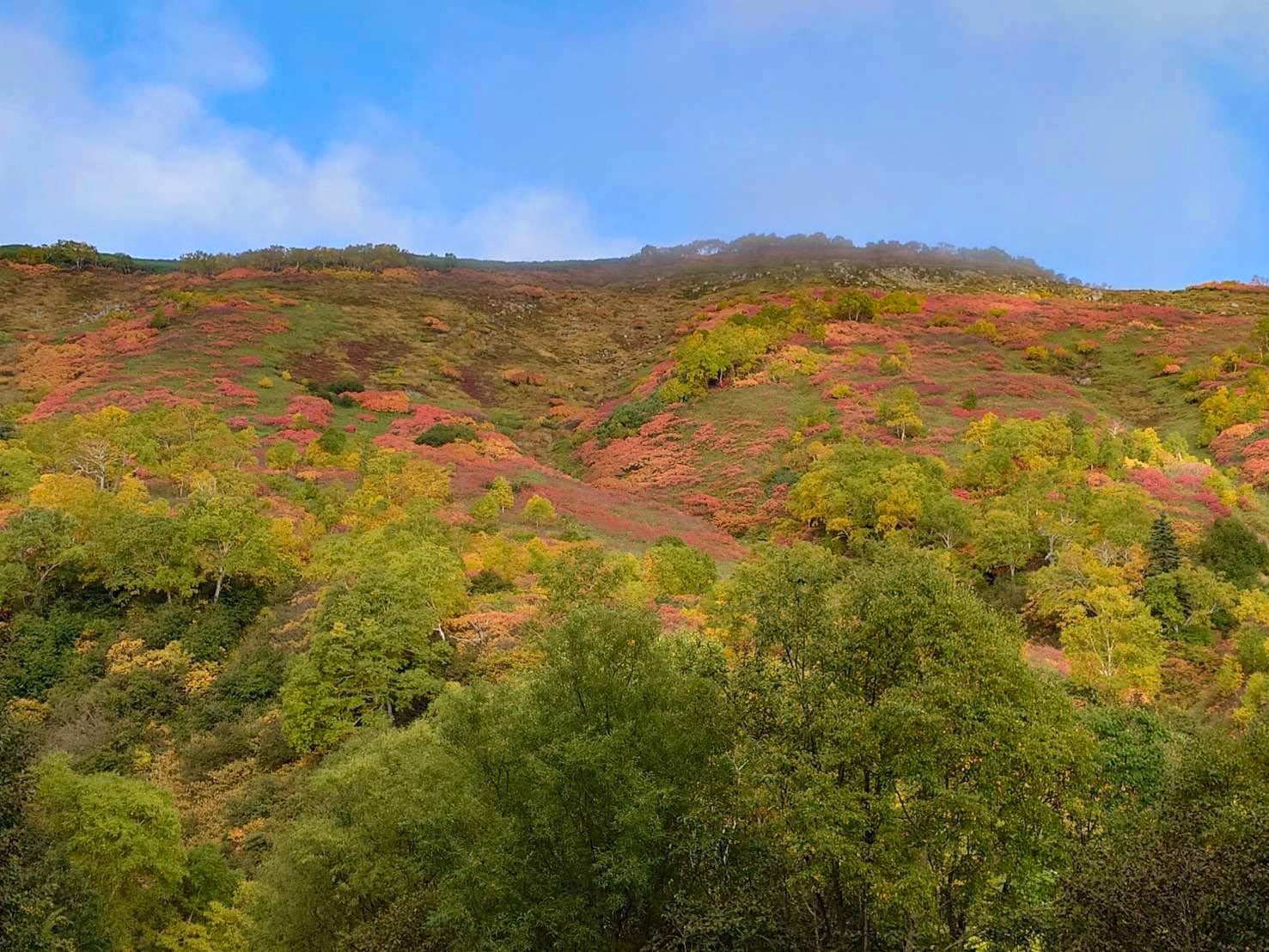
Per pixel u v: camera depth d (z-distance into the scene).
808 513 66.69
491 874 18.19
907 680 17.08
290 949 22.95
